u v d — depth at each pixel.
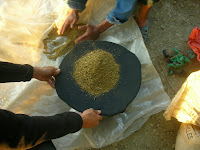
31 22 1.72
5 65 1.08
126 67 1.38
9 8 1.77
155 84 1.53
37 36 1.67
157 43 1.80
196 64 1.69
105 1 1.79
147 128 1.49
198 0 1.98
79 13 1.73
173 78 1.66
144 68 1.56
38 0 1.80
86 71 1.33
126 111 1.46
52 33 1.69
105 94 1.31
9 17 1.73
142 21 1.74
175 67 1.65
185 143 1.26
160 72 1.69
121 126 1.40
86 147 1.41
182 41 1.81
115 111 1.25
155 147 1.44
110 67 1.36
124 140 1.46
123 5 1.48
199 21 1.90
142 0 1.54
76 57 1.43
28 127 0.82
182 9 1.96
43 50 1.64
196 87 1.06
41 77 1.33
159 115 1.53
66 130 1.00
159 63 1.72
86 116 1.18
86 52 1.44
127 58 1.41
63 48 1.61
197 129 1.22
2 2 1.79
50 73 1.34
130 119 1.43
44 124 0.89
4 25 1.70
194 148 1.22
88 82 1.32
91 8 1.77
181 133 1.31
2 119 0.73
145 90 1.52
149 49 1.78
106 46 1.45
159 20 1.90
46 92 1.49
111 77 1.35
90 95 1.31
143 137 1.47
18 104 1.45
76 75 1.36
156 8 1.95
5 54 1.61
